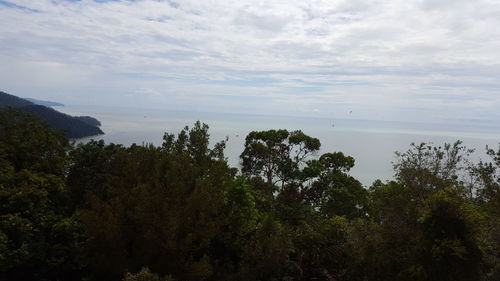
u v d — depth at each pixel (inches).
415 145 470.0
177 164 470.0
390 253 391.2
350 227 463.8
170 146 613.6
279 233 457.4
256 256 413.1
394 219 398.6
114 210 398.9
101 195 573.9
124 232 393.1
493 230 378.6
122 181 463.8
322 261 525.7
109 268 383.9
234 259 466.6
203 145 569.3
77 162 614.5
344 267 507.2
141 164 500.1
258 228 473.1
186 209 391.5
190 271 375.6
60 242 458.9
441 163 454.0
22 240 424.8
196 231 392.8
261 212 636.7
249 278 403.2
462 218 359.3
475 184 440.8
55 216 481.7
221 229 462.3
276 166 914.1
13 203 456.1
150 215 382.6
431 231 362.9
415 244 379.6
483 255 380.2
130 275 309.0
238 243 466.9
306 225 594.9
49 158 598.2
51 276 457.7
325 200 845.2
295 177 859.4
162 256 380.2
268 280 425.4
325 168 903.7
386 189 428.5
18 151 572.4
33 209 469.1
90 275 417.4
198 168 474.6
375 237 406.0
